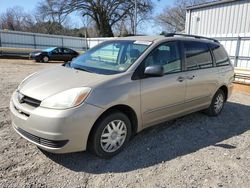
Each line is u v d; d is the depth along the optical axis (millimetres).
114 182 3053
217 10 13320
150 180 3131
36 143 3219
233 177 3275
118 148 3701
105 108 3324
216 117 5719
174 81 4277
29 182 2963
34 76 3990
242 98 8125
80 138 3195
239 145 4273
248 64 11961
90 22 43094
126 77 3637
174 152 3885
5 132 4223
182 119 5418
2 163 3297
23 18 54062
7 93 7066
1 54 25250
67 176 3123
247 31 12031
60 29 43250
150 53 4020
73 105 3113
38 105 3207
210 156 3816
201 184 3094
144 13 42188
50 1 40312
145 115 3926
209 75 5121
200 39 5246
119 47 4363
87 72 3775
